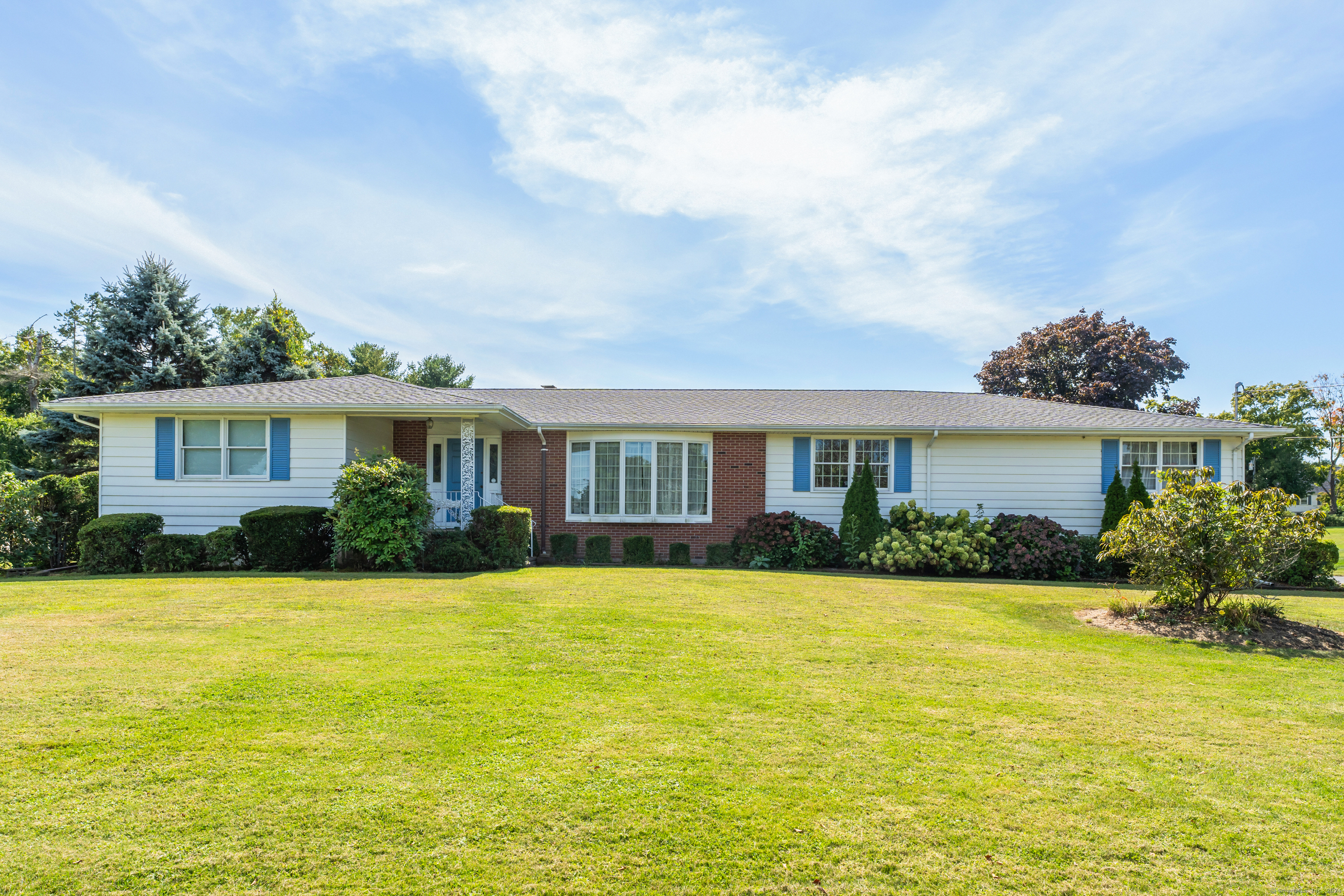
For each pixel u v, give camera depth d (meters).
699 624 7.75
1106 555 10.03
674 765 3.89
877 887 2.80
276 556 11.80
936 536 13.88
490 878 2.80
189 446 13.77
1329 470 42.16
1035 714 4.95
